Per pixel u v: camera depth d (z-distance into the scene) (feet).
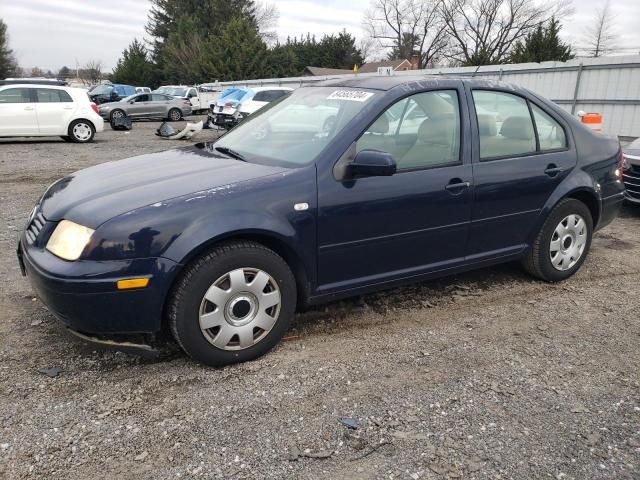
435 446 8.29
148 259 9.27
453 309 13.30
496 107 13.39
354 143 11.16
